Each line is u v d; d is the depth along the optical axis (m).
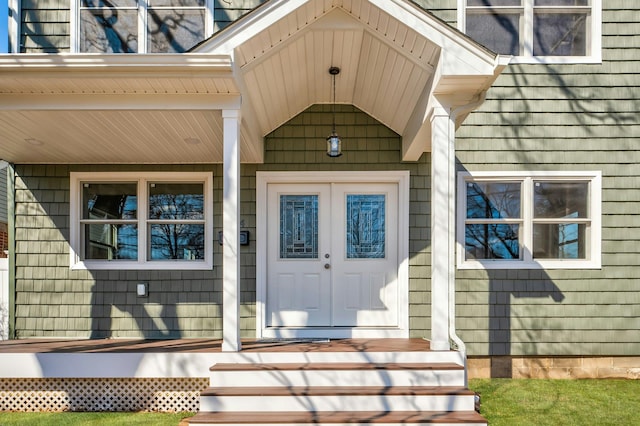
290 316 5.69
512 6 5.60
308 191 5.77
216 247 5.71
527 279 5.52
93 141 4.86
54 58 3.58
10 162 5.72
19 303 5.65
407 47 4.02
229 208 3.97
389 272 5.71
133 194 5.86
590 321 5.48
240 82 3.97
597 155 5.53
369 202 5.78
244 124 4.34
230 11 5.61
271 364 4.00
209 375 4.22
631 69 5.54
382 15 3.82
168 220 5.80
